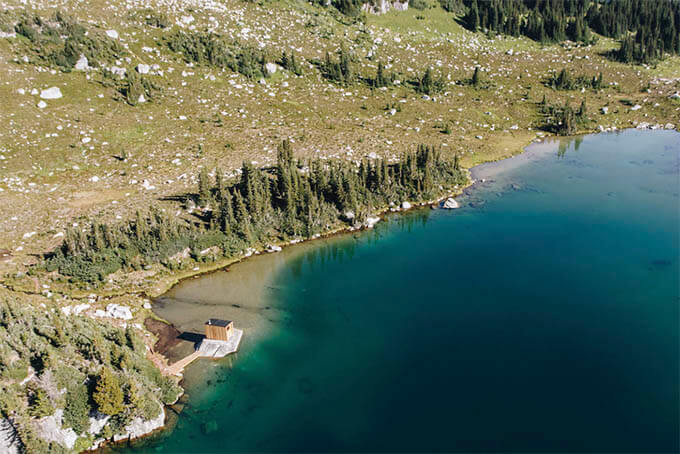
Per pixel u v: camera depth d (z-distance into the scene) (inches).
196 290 2743.6
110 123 4564.5
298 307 2536.9
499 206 3745.1
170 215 3144.7
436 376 1969.7
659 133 5418.3
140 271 2824.8
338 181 3604.8
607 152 4911.4
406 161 3998.5
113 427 1740.9
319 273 2893.7
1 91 4424.2
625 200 3668.8
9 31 4977.9
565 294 2498.8
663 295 2427.4
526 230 3292.3
